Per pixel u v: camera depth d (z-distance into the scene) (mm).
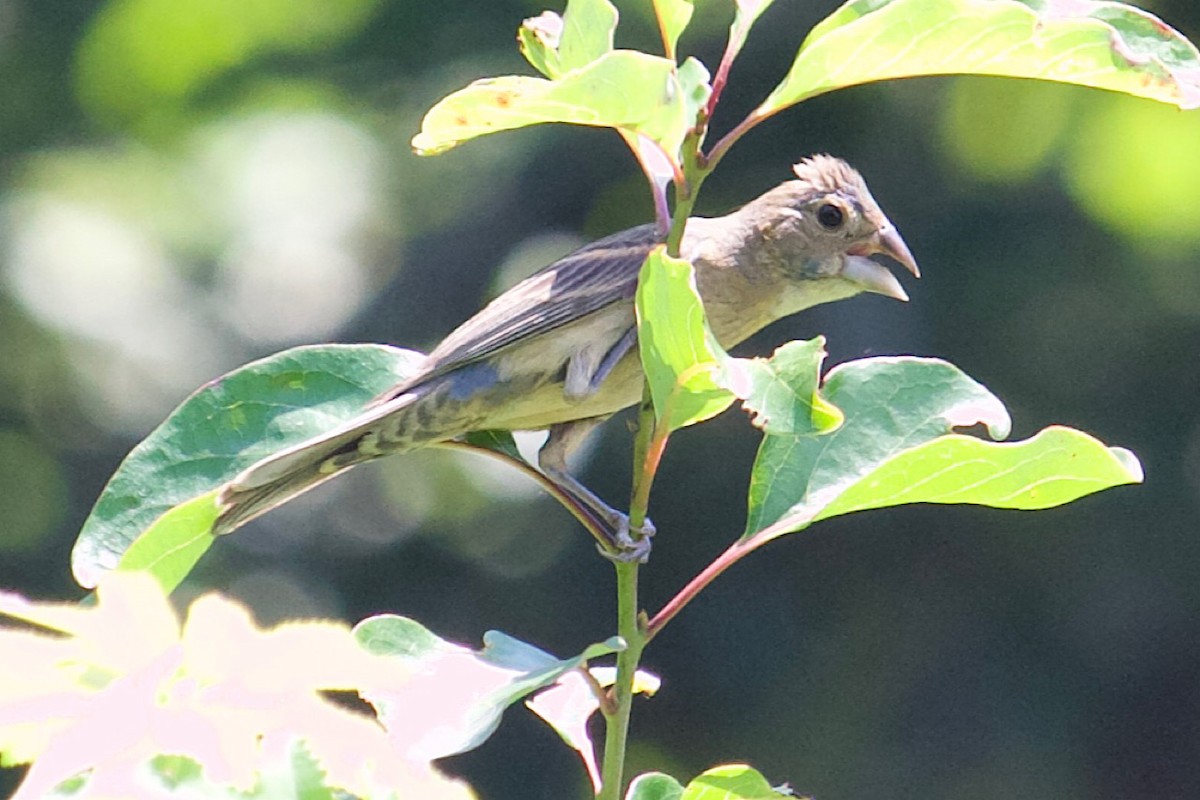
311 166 15883
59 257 15164
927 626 14555
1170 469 14156
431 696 4266
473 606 14906
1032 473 4660
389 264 15430
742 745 14477
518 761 14680
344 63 16016
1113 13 4875
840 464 5023
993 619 14539
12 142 15906
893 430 5113
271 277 15477
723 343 7562
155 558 5195
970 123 14250
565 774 14648
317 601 14727
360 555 15000
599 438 14125
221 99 16125
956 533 14617
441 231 15398
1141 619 14344
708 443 14141
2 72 16047
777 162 14273
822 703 14508
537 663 4504
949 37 4258
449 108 4285
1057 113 14195
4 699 2650
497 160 15430
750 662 14492
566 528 14945
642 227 7062
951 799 14367
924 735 14430
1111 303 14070
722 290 7359
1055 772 14195
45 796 2605
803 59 4379
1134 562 14383
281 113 16109
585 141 15094
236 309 15367
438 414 6570
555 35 5172
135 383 14977
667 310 4234
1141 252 14086
